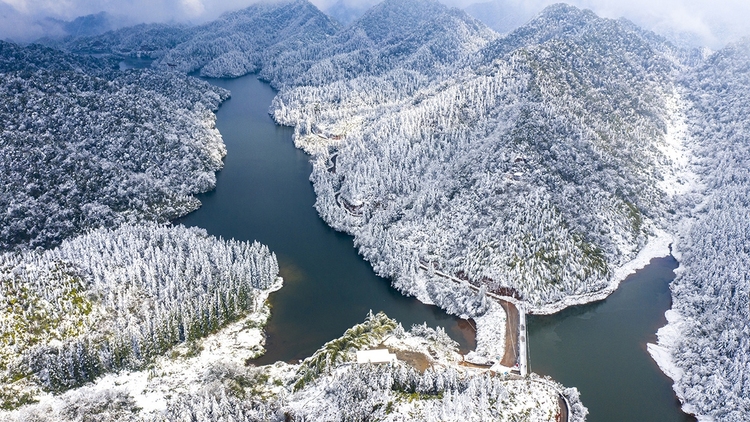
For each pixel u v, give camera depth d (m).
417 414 150.38
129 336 184.88
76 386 171.62
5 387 164.25
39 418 150.12
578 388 178.62
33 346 178.38
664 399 175.75
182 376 178.88
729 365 174.38
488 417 150.88
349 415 148.25
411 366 174.38
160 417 149.38
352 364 175.25
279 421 151.00
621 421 165.12
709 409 167.00
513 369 182.62
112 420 151.50
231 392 163.12
